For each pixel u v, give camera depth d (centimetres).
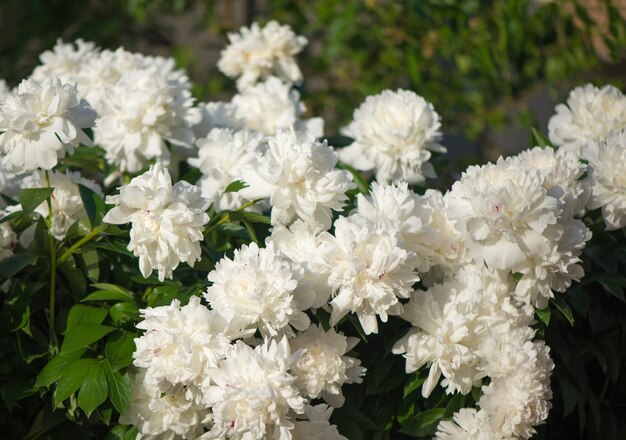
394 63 425
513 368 187
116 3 475
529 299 191
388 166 222
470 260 196
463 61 413
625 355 214
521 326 194
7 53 459
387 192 192
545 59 414
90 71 247
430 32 417
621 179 202
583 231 191
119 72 248
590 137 227
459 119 468
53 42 468
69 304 202
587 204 205
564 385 201
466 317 188
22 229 206
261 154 206
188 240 182
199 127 237
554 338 202
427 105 223
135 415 190
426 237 190
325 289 186
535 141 232
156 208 179
